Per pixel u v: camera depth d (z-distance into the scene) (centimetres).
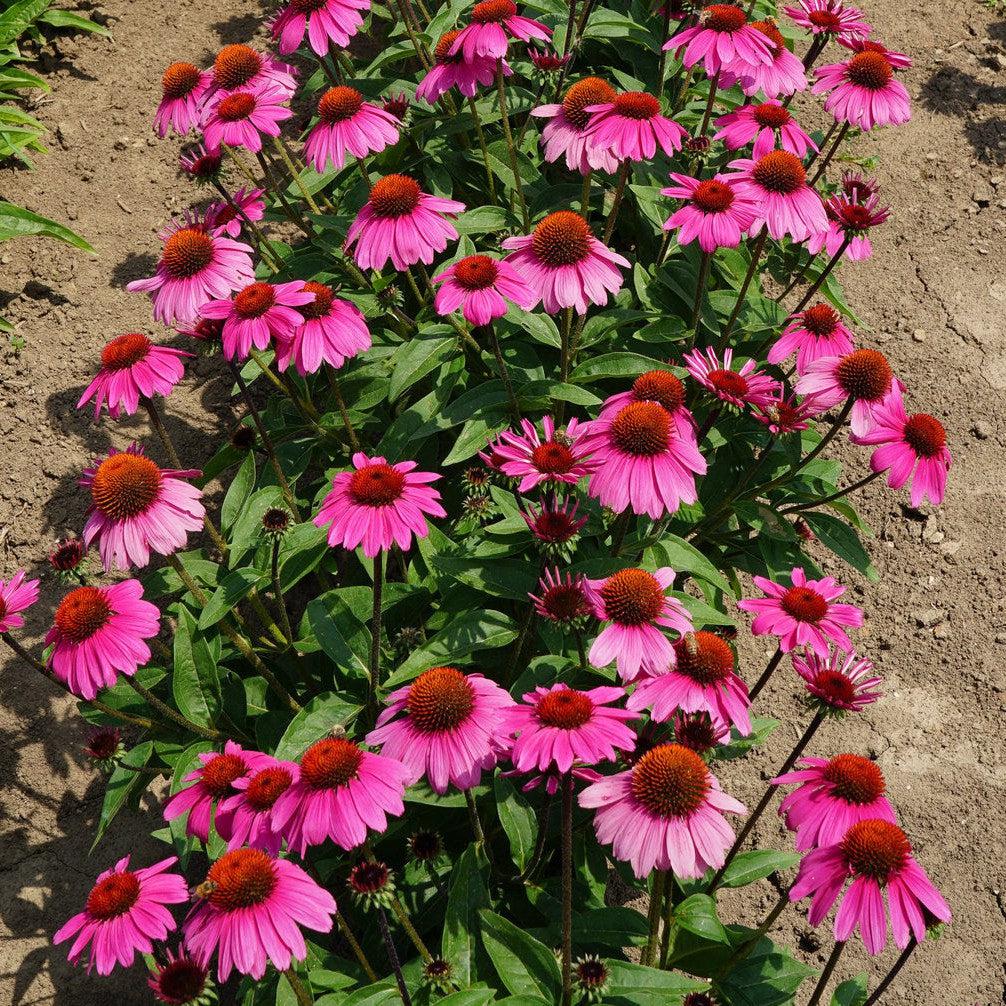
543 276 118
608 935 110
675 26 172
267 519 122
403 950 117
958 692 153
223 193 141
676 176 130
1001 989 134
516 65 160
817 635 108
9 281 177
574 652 120
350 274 148
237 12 213
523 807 114
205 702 124
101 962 96
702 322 144
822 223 129
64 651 108
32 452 162
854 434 119
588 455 110
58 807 144
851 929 92
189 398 168
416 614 131
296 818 93
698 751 102
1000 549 163
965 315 184
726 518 139
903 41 221
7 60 196
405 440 133
